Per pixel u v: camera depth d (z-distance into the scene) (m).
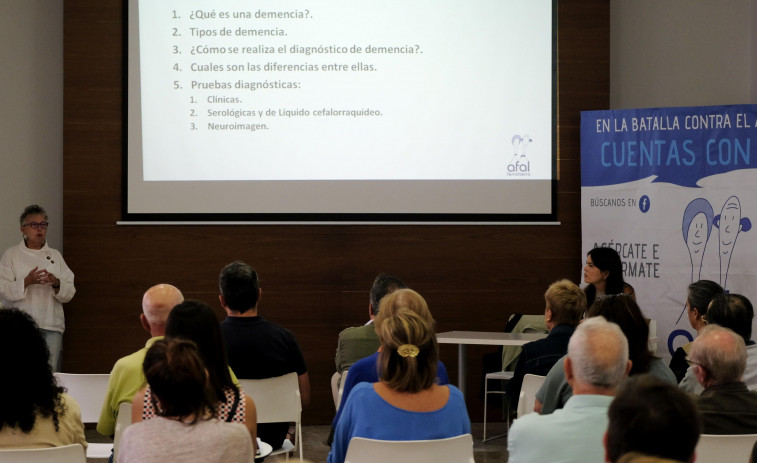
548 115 6.52
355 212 6.50
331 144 6.47
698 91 6.87
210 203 6.46
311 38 6.44
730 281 5.98
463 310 6.61
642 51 6.89
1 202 6.42
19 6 6.45
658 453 1.55
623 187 6.27
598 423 2.29
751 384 3.70
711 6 6.85
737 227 5.96
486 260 6.61
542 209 6.56
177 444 2.12
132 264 6.48
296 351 4.04
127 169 6.44
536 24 6.49
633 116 6.23
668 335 6.15
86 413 3.93
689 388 3.33
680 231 6.11
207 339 2.75
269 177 6.47
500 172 6.53
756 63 6.71
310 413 6.58
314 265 6.55
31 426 2.60
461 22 6.46
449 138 6.50
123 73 6.42
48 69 6.54
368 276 6.57
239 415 2.66
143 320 3.47
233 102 6.43
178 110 6.43
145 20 6.39
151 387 2.20
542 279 6.63
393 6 6.45
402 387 2.74
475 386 6.67
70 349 6.48
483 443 5.93
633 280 6.25
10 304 6.05
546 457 2.29
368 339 4.41
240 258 6.51
